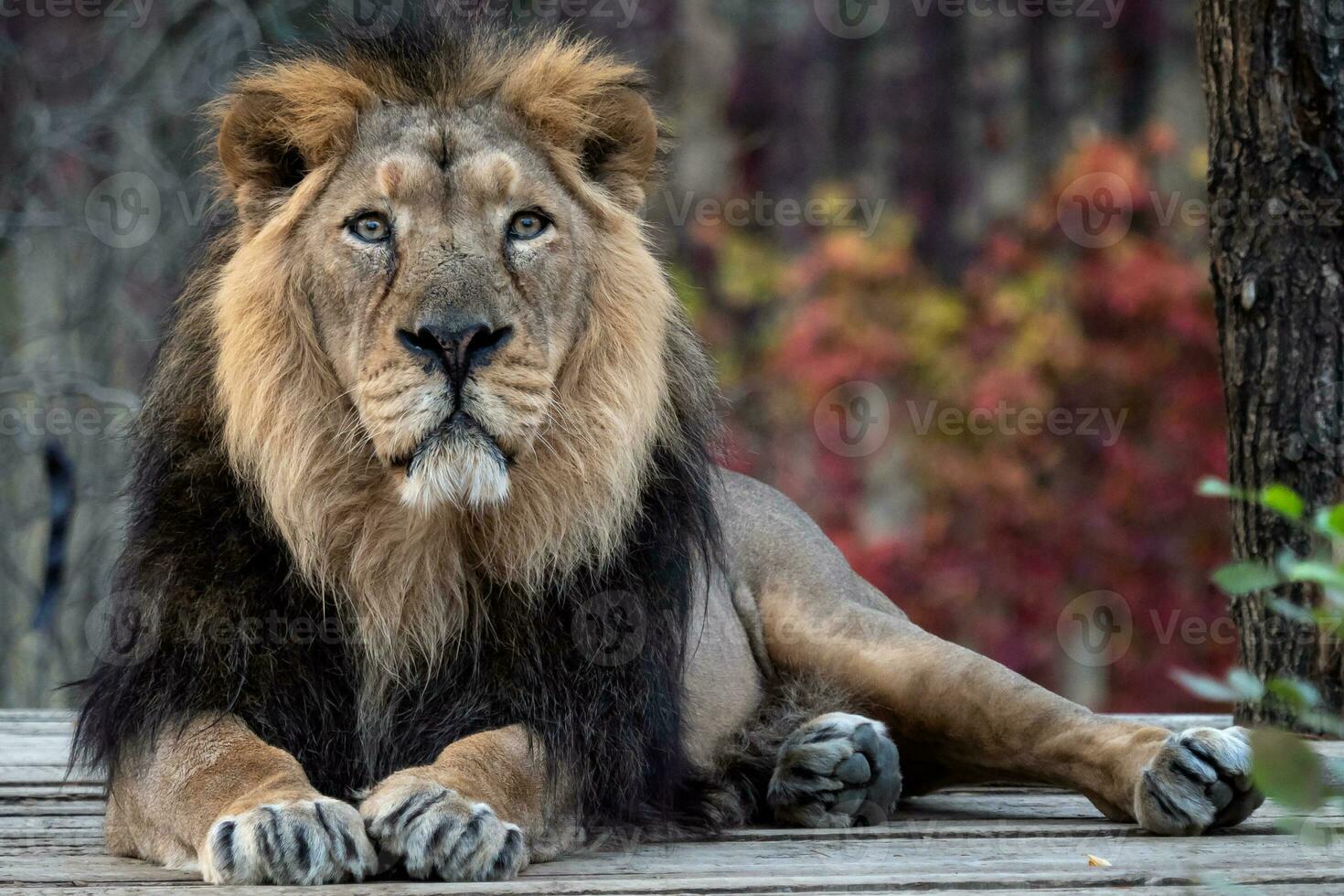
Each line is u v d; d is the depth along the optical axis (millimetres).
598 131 8477
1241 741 8039
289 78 8164
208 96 18641
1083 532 19984
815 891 6844
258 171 8180
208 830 7047
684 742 8727
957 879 6961
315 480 7812
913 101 31297
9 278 20844
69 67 21672
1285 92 10531
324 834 6766
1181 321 20703
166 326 8406
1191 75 30922
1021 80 31547
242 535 7844
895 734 9430
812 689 9656
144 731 7586
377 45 8328
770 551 10203
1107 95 31016
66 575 18281
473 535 7898
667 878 7035
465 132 7930
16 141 20234
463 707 7902
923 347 21484
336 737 7879
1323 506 10383
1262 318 10672
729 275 24297
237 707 7664
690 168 29656
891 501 22609
